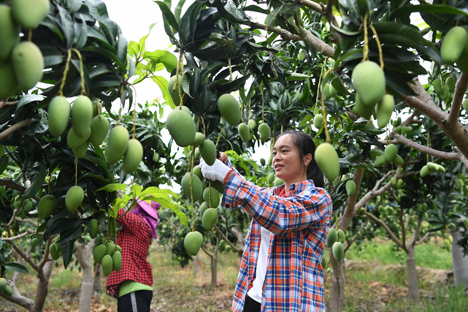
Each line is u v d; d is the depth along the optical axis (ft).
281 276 5.12
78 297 26.27
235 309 5.66
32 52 2.57
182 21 4.08
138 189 5.69
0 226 13.09
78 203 4.44
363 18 3.12
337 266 11.18
